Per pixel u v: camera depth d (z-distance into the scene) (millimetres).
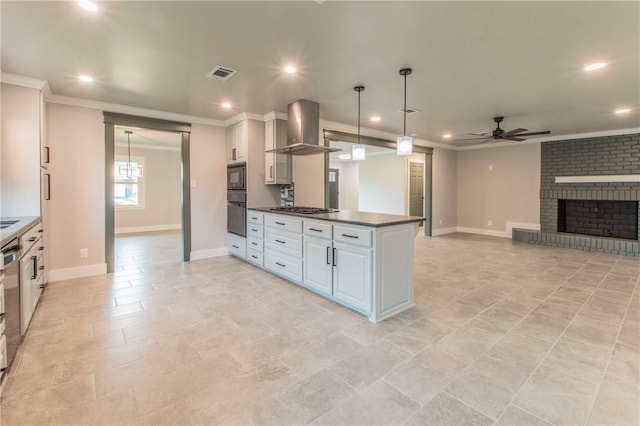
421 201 9883
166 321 2785
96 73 3189
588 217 6547
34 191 3287
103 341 2416
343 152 9883
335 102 4223
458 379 1944
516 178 7438
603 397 1768
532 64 2998
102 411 1658
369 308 2830
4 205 3188
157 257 5336
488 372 2018
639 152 5770
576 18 2207
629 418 1604
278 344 2385
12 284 2141
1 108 3160
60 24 2270
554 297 3398
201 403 1724
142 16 2168
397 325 2721
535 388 1852
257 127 4914
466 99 4086
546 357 2195
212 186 5262
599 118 5105
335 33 2418
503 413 1645
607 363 2115
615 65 3008
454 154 8430
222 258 5219
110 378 1945
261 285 3811
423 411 1663
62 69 3080
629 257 5340
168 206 9055
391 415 1635
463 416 1625
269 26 2312
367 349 2312
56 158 3934
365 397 1776
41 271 3303
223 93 3848
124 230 8328
